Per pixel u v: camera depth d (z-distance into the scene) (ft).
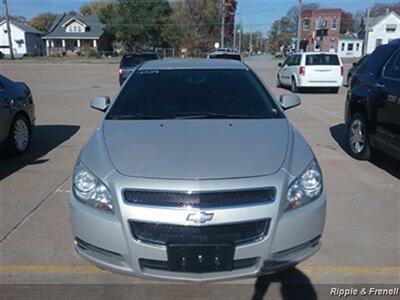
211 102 12.94
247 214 8.55
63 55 212.02
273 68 122.72
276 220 8.75
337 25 234.38
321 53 53.21
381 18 210.79
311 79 52.95
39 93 53.62
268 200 8.75
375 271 10.64
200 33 229.66
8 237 12.39
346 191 16.17
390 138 17.33
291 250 9.12
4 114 20.07
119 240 8.79
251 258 8.73
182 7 231.71
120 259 8.97
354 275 10.49
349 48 237.25
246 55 311.88
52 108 39.75
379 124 18.25
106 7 224.94
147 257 8.67
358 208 14.49
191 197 8.57
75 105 41.96
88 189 9.35
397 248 11.73
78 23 232.73
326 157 21.26
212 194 8.60
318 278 10.37
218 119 12.05
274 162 9.45
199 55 214.90
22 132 21.89
